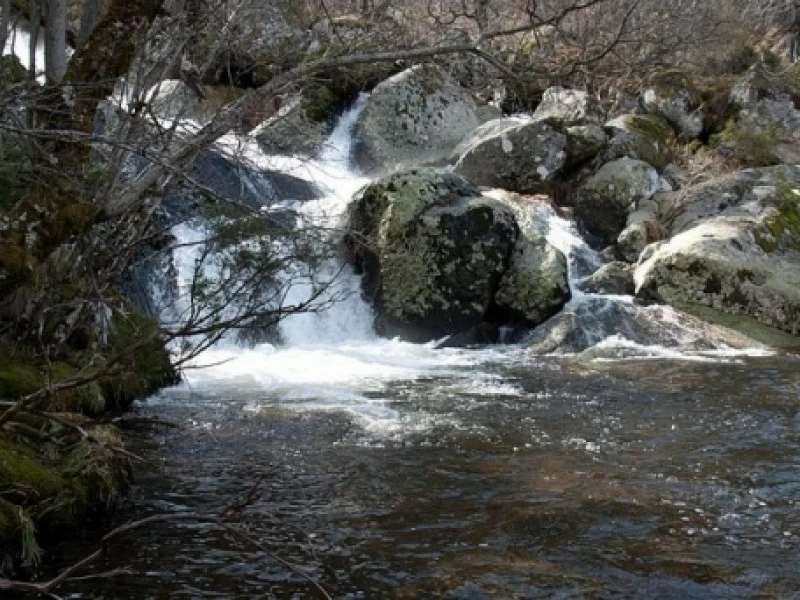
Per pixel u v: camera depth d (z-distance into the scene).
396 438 7.90
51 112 4.63
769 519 6.09
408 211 13.06
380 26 6.28
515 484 6.75
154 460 7.10
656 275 13.82
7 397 6.13
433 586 5.07
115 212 4.81
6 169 4.44
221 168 8.77
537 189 16.98
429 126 18.58
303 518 6.02
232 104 5.73
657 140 18.55
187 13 5.91
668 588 5.08
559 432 8.17
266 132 7.58
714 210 15.92
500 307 13.27
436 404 9.15
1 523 4.96
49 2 5.59
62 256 6.08
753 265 13.71
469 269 12.98
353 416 8.58
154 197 5.73
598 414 8.84
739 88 20.62
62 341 6.93
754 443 7.86
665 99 20.23
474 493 6.54
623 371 10.97
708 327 13.10
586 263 15.20
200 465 7.04
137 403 8.74
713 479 6.89
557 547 5.62
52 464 5.88
